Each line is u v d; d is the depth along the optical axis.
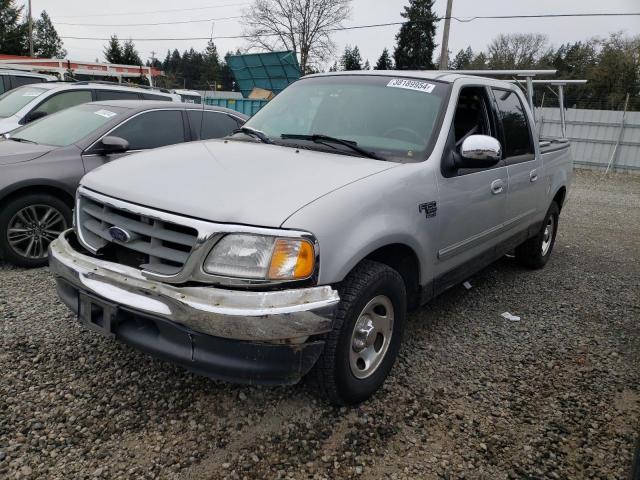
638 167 19.34
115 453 2.52
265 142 3.58
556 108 20.53
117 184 2.82
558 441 2.83
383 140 3.46
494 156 3.32
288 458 2.56
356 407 3.00
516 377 3.48
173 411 2.85
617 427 2.98
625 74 35.12
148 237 2.61
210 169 2.88
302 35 42.41
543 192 5.24
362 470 2.51
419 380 3.35
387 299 3.00
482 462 2.63
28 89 8.81
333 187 2.71
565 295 5.18
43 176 4.97
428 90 3.72
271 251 2.37
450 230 3.48
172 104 6.33
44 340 3.52
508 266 6.10
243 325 2.31
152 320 2.51
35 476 2.34
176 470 2.43
